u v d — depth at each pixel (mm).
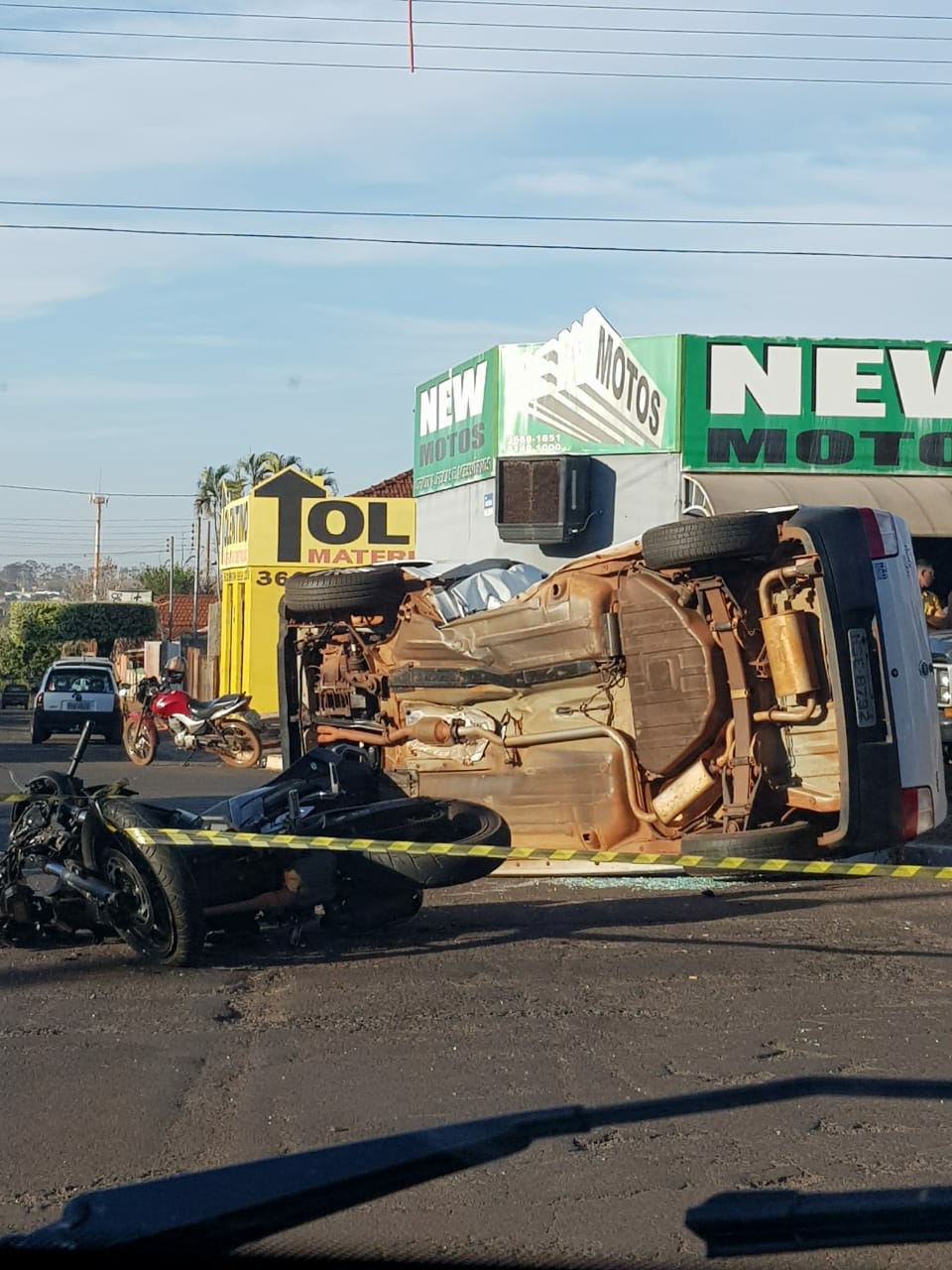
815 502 18844
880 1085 5961
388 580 11570
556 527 20500
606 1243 4438
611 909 9656
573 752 10398
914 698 9438
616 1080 6059
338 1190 4164
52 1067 6277
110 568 135125
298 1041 6672
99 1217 3898
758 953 8336
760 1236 4047
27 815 8609
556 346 21359
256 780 19875
